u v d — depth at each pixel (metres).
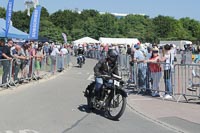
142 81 14.34
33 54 19.20
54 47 26.45
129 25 109.62
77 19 110.62
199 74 13.36
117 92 9.55
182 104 11.97
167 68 13.13
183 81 13.36
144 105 11.79
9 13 24.12
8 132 7.86
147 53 17.95
